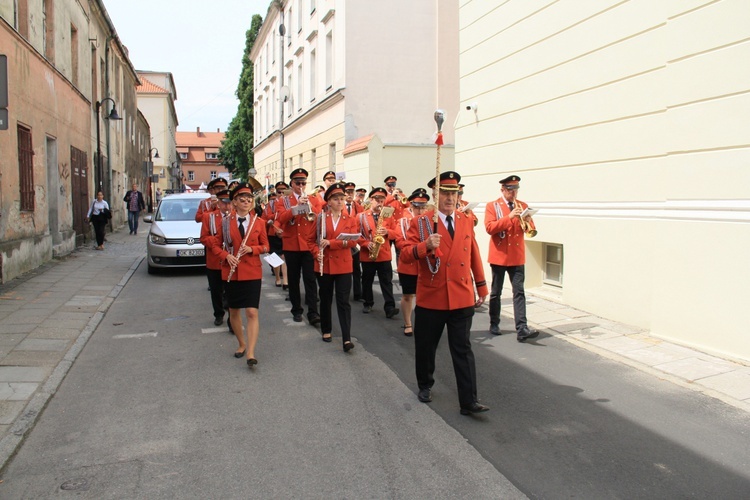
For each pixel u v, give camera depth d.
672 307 7.02
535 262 10.23
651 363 6.33
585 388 5.67
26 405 5.23
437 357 6.83
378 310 9.47
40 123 13.41
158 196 49.00
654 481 3.91
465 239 5.10
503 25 10.78
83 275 12.70
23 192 12.32
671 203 6.98
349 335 7.07
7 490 3.85
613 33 8.18
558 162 9.36
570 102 9.05
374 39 20.14
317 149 24.20
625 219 8.02
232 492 3.81
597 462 4.18
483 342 7.32
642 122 7.74
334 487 3.87
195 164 109.81
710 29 6.49
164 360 6.73
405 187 19.47
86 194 19.16
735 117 6.24
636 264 7.86
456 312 5.07
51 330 7.86
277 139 34.25
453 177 5.09
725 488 3.81
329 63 22.47
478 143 11.77
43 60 13.55
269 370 6.36
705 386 5.63
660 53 7.43
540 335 7.62
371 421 4.95
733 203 6.26
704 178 6.59
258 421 4.97
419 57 20.56
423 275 5.19
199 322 8.67
